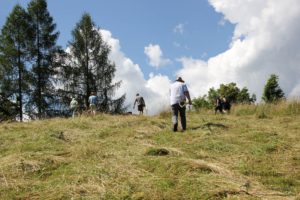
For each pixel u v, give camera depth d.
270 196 6.17
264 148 9.05
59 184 6.72
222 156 8.66
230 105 21.25
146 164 7.66
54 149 9.34
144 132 11.23
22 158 8.05
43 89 39.56
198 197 6.11
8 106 31.94
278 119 14.86
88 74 41.09
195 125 12.55
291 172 7.49
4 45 39.50
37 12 41.03
